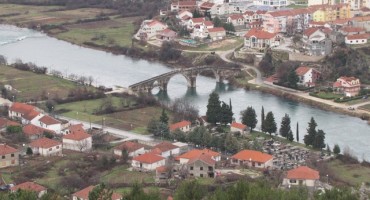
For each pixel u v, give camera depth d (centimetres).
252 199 16000
